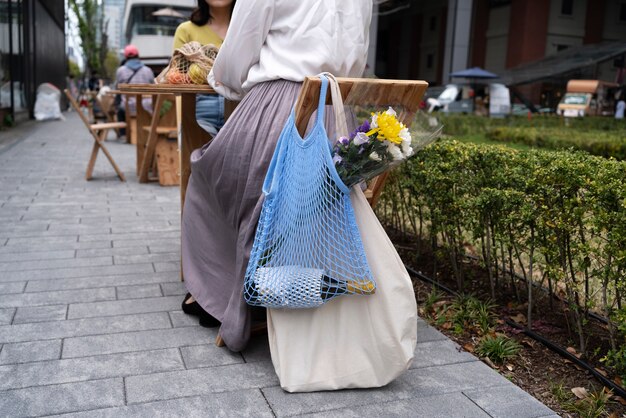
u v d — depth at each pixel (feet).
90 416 7.40
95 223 17.42
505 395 8.28
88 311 10.75
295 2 8.64
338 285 7.98
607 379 8.62
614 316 8.34
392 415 7.71
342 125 7.93
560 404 8.18
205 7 12.28
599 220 8.27
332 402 7.97
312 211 8.02
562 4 121.29
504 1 125.49
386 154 7.89
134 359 8.95
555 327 10.51
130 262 13.71
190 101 11.35
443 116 57.31
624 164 8.53
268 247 8.22
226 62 9.18
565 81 110.83
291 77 8.49
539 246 9.78
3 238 15.42
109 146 39.01
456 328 10.34
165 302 11.28
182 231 10.90
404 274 8.25
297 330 8.32
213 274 9.93
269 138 8.44
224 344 9.47
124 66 37.83
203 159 9.22
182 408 7.67
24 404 7.61
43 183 23.80
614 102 97.86
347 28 8.74
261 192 8.56
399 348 8.10
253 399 7.97
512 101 115.44
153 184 24.53
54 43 89.56
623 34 126.21
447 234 12.10
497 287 12.16
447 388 8.44
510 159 10.26
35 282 12.16
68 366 8.66
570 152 10.16
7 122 51.11
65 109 102.99
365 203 8.30
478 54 131.85
